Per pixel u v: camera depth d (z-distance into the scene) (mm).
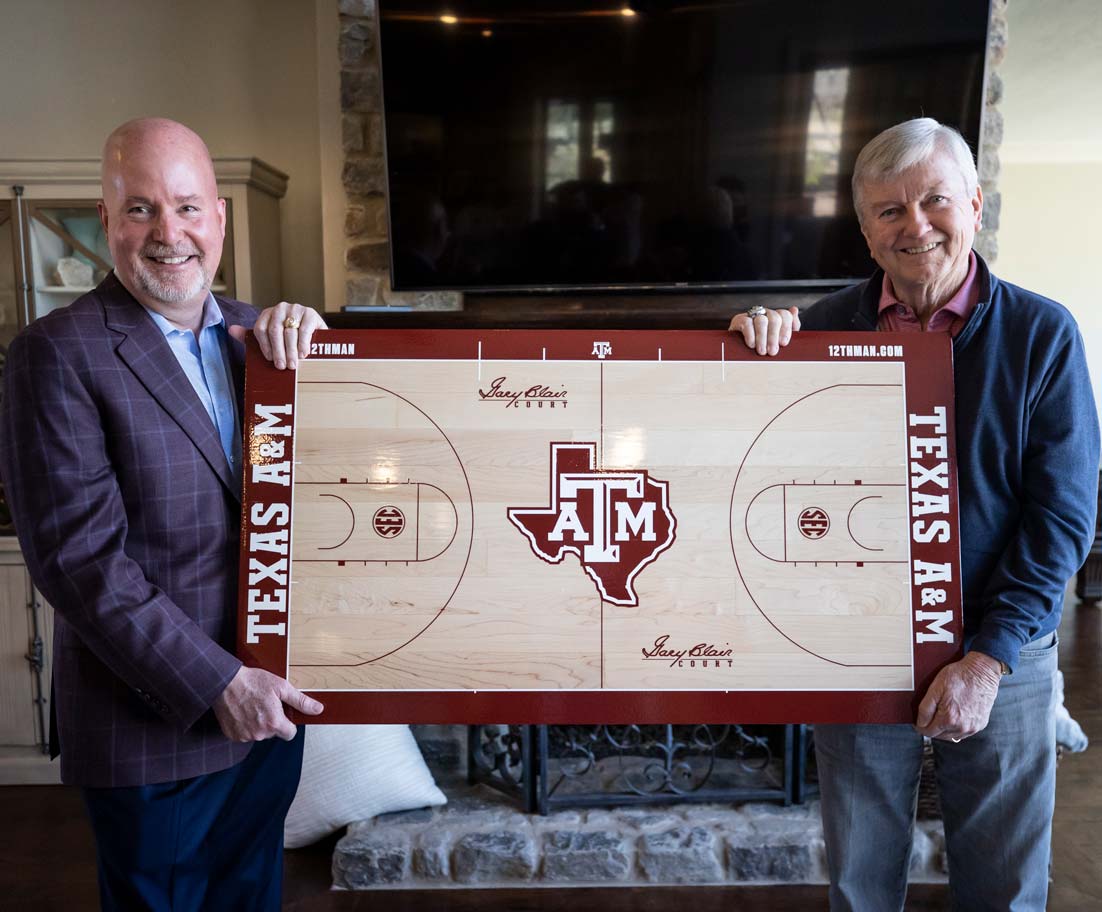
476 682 1372
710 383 1402
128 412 1290
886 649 1375
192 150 1353
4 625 2834
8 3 3275
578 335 1405
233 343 1497
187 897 1402
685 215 2693
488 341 1401
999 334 1389
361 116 2838
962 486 1415
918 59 2572
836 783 1521
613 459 1393
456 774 2609
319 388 1390
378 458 1384
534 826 2320
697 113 2635
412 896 2197
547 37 2613
